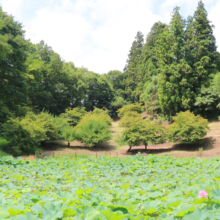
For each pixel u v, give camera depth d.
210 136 20.08
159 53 30.25
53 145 21.59
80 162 8.83
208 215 1.99
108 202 2.76
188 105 26.06
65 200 3.10
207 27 28.95
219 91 24.70
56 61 34.09
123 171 7.23
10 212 2.37
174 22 29.73
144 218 2.18
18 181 5.41
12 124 16.34
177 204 2.60
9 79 19.73
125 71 60.56
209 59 27.02
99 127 21.94
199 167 8.05
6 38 17.19
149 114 34.09
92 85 50.59
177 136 18.77
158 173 7.04
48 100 31.61
